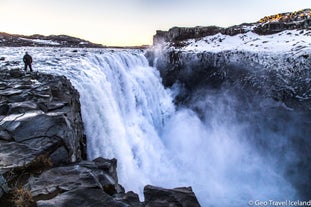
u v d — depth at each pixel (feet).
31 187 18.38
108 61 68.64
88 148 41.16
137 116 70.90
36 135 24.43
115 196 19.49
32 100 31.65
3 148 22.18
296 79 72.49
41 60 70.59
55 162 23.45
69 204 16.61
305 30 100.78
